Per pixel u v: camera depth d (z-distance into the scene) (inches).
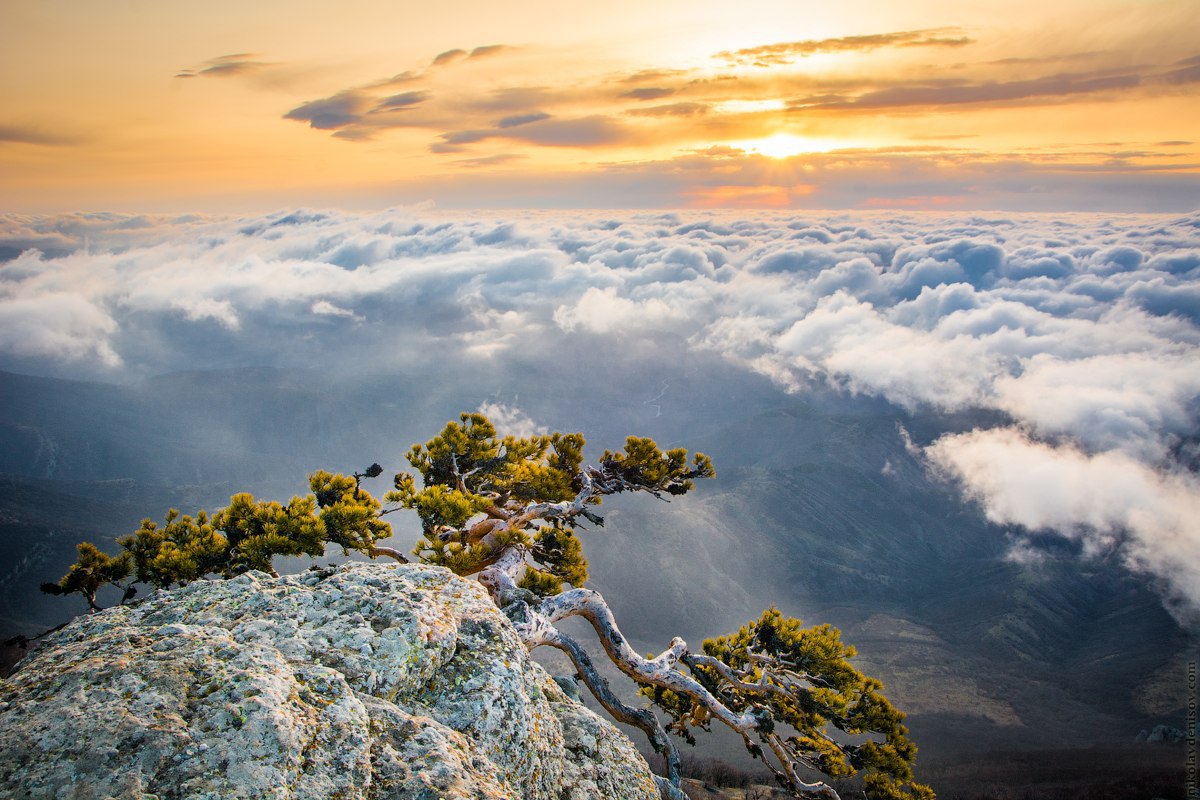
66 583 636.7
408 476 799.1
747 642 814.5
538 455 869.8
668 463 816.3
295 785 268.7
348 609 414.6
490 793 293.9
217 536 640.4
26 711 286.8
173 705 288.0
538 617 640.4
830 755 730.8
